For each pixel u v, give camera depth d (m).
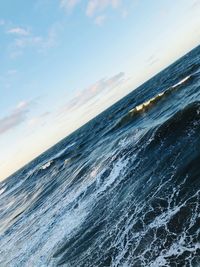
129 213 8.81
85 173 17.64
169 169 9.99
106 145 22.30
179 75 45.62
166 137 13.02
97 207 11.01
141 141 14.67
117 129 27.73
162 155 11.56
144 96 52.16
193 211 6.78
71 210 12.76
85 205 12.10
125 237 7.66
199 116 12.37
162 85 50.44
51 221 13.30
